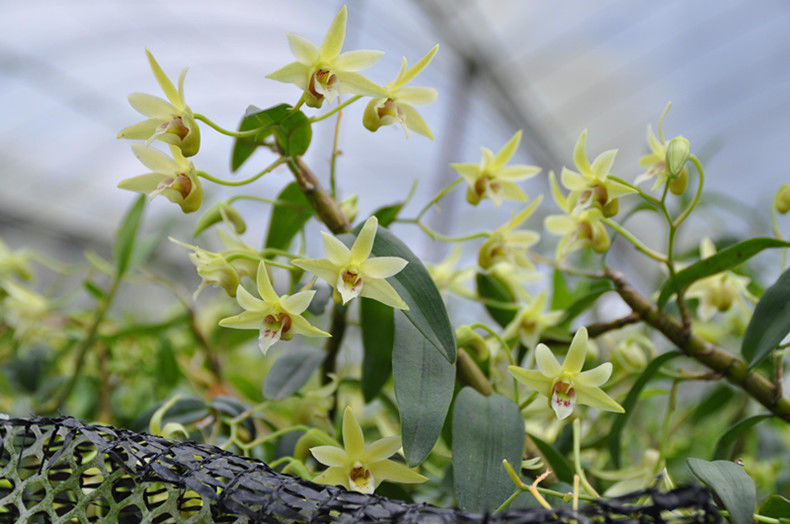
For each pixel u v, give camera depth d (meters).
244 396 0.61
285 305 0.40
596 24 2.20
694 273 0.44
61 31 2.08
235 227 0.47
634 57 2.34
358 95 0.41
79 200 2.79
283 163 0.44
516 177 0.47
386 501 0.34
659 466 0.44
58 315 0.63
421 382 0.40
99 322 0.57
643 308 0.45
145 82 2.35
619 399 0.52
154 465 0.35
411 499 0.44
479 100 2.45
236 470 0.35
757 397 0.44
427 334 0.40
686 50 2.30
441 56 2.28
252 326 0.41
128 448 0.35
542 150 2.74
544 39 2.26
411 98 0.42
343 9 0.40
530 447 0.44
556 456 0.44
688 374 0.45
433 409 0.39
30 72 2.18
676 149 0.42
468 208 2.31
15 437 0.36
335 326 0.49
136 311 0.81
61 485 0.36
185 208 0.41
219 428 0.47
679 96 2.49
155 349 0.63
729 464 0.38
